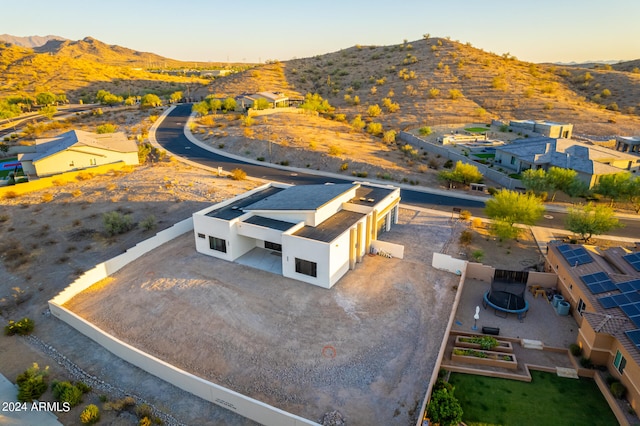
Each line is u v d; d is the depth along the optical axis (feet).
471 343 80.64
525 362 77.46
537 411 66.44
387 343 81.51
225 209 124.16
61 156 191.93
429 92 384.27
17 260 119.03
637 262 93.97
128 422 64.59
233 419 64.90
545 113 330.54
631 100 367.86
